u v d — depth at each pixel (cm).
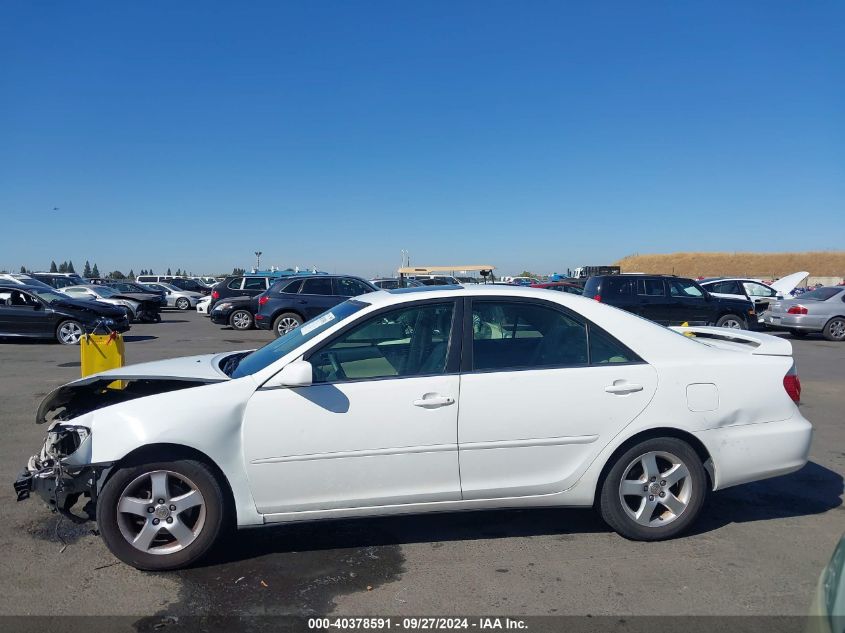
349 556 387
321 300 1650
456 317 397
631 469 398
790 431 411
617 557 384
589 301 415
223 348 1465
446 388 378
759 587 349
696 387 398
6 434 650
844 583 194
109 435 356
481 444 379
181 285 4284
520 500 391
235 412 364
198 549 363
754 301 2072
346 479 372
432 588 348
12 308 1480
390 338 393
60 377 1002
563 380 387
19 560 379
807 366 1201
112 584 351
